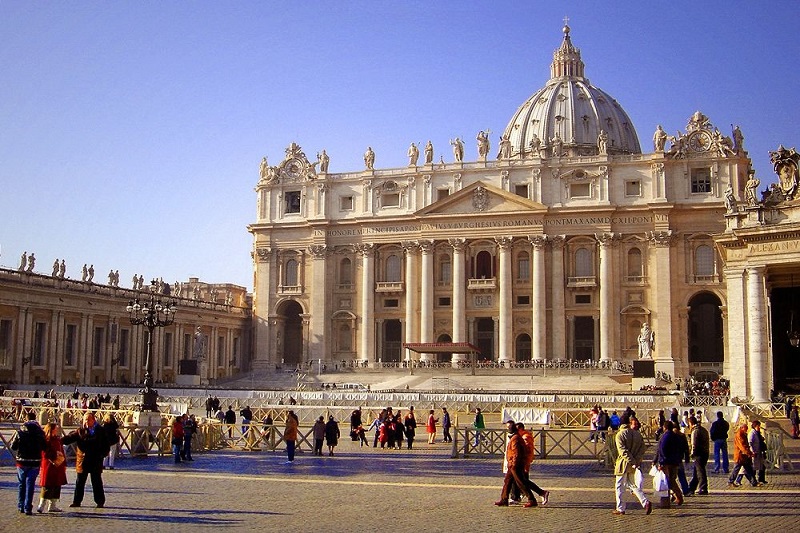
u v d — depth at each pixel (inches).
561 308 4131.4
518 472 859.4
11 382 3011.8
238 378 4210.1
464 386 3523.6
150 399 1704.0
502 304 4190.5
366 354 4397.1
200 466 1230.3
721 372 3941.9
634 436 832.9
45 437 807.7
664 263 4018.2
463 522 767.7
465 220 4274.1
